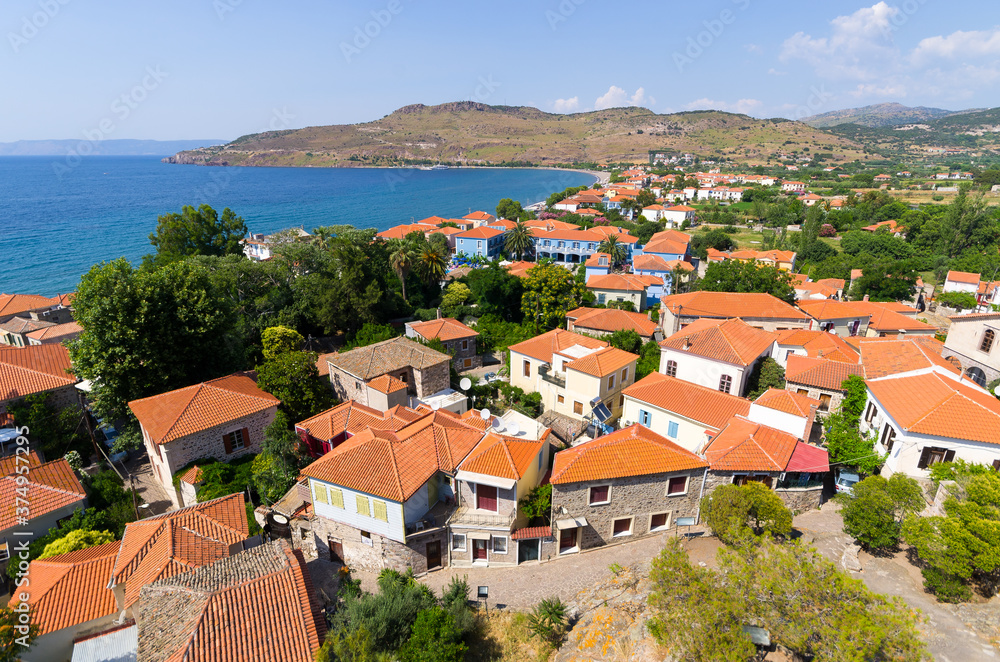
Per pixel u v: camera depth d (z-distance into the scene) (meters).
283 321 70.38
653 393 45.19
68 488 35.88
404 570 32.66
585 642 24.34
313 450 42.59
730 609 18.80
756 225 183.38
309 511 36.12
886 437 34.88
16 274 129.00
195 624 20.66
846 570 26.36
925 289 107.44
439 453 35.19
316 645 20.91
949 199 192.50
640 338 67.44
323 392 50.69
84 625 25.70
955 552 22.80
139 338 45.22
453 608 27.70
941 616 22.53
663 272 108.69
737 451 34.28
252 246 124.06
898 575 26.16
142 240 165.25
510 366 60.66
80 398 48.84
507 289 87.31
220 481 39.19
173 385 47.88
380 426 40.12
